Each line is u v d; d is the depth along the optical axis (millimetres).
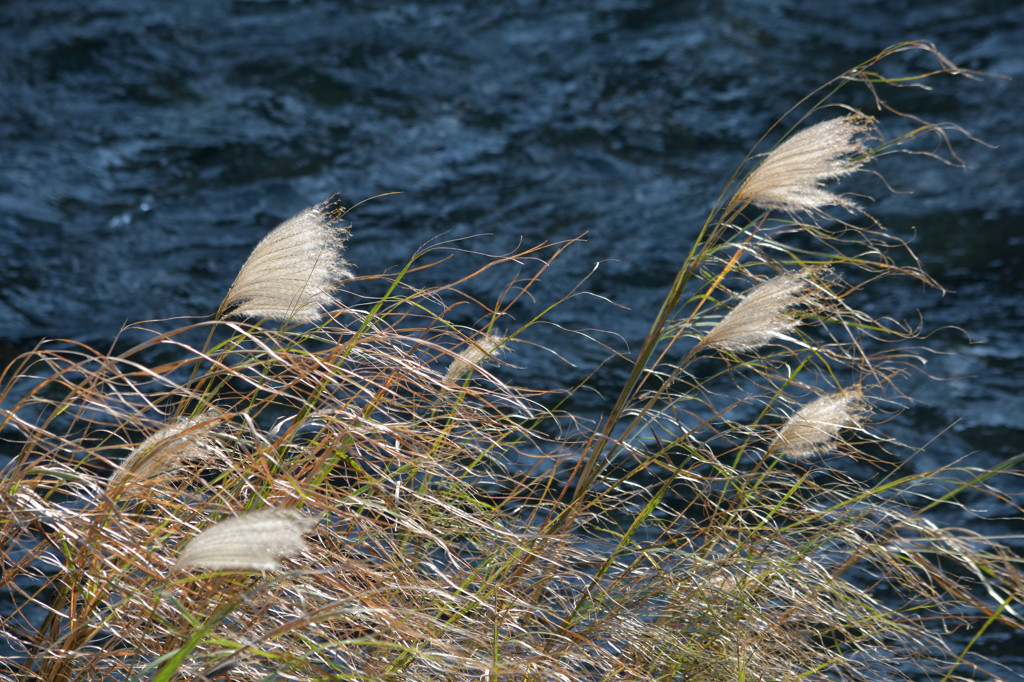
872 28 14797
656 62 13875
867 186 10570
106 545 2467
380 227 9984
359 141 11922
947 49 13844
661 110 12711
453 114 12664
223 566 1721
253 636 2545
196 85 13164
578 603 3082
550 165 11469
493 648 2609
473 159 11641
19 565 2623
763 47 14234
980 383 7109
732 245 3244
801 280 3047
